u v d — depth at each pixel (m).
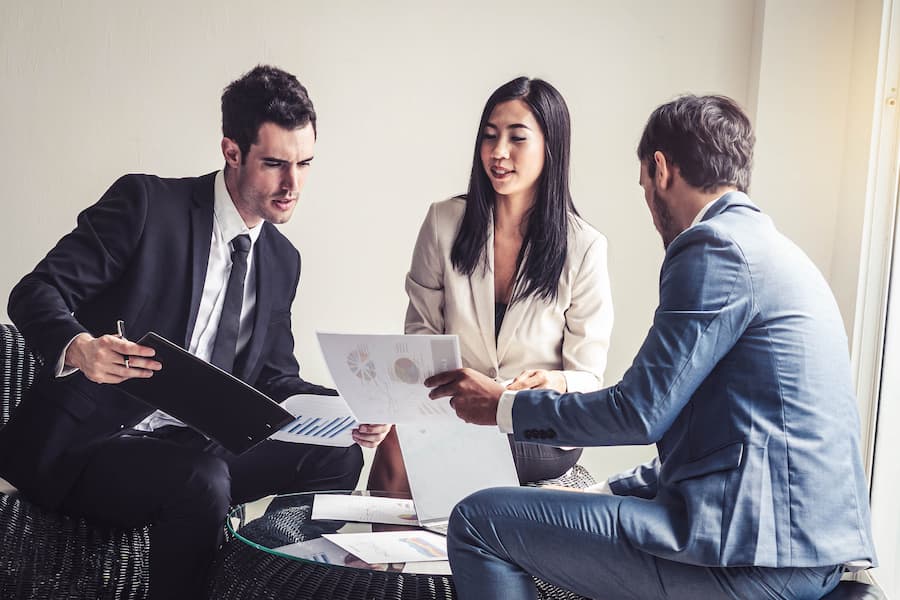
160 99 3.09
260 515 2.04
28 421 2.22
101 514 2.18
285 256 2.59
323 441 2.24
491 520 1.67
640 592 1.60
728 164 1.74
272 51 3.10
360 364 1.88
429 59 3.12
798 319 1.59
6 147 3.08
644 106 3.12
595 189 3.15
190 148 3.11
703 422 1.60
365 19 3.11
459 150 3.14
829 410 1.58
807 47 2.95
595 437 1.65
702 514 1.54
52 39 3.07
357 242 3.16
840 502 1.55
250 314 2.52
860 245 2.73
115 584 2.15
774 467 1.54
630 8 3.10
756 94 2.99
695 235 1.62
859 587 1.60
